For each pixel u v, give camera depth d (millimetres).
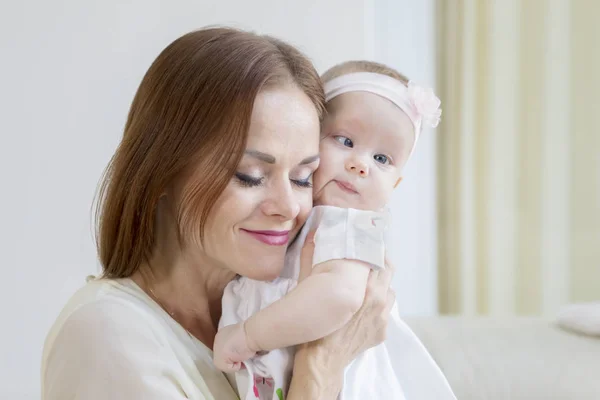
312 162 1038
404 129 1178
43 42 2016
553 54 2756
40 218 2041
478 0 2930
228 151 962
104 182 1122
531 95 2828
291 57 1043
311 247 1070
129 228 1049
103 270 1104
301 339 969
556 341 1789
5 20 1975
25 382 2043
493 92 2916
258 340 970
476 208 3004
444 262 3092
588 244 2729
